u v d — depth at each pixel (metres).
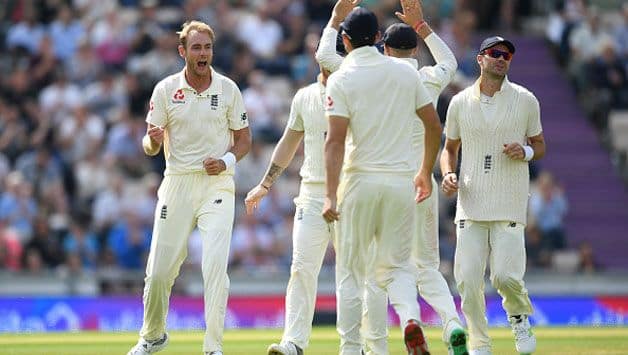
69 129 73.50
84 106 74.69
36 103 75.75
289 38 80.75
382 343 29.72
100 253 67.94
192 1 79.88
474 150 33.34
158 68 75.62
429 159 29.66
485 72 33.19
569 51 85.81
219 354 32.31
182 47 33.31
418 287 33.31
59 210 69.00
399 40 33.31
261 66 78.12
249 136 34.00
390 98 28.89
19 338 48.44
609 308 61.81
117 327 59.56
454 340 29.86
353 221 29.06
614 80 83.94
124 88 75.69
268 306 60.47
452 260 66.62
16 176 69.62
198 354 38.25
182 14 80.31
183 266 65.44
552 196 72.12
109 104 75.00
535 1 89.62
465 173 33.47
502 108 33.22
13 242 66.31
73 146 73.06
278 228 69.12
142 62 76.00
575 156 82.12
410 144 29.14
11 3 80.56
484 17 87.94
